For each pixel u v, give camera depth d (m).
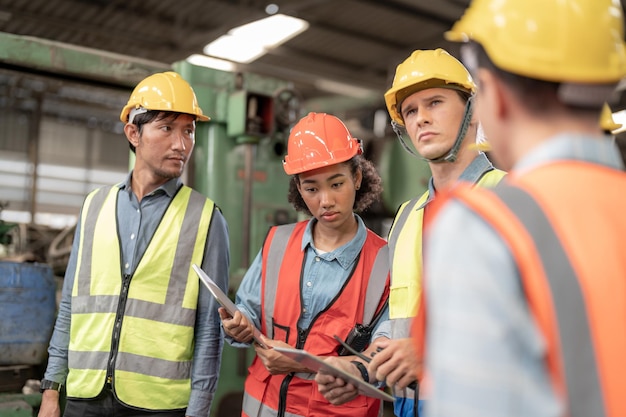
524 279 0.55
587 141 0.63
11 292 2.56
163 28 7.63
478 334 0.54
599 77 0.62
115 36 7.70
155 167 1.82
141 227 1.81
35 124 10.62
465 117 1.46
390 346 1.31
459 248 0.58
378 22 7.65
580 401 0.53
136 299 1.75
